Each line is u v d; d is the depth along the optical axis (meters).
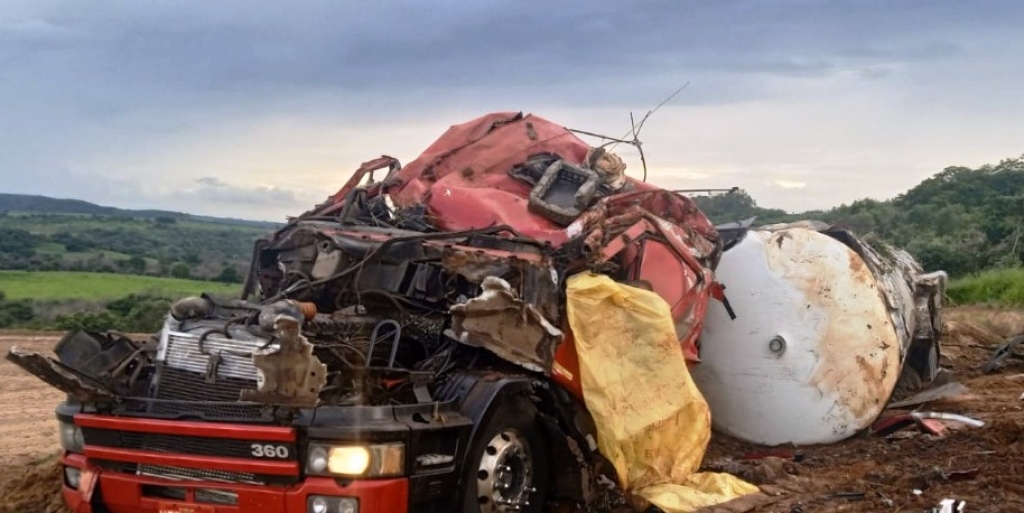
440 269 6.67
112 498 5.64
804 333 8.74
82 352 6.17
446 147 9.23
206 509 5.33
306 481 5.15
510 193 8.40
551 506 6.68
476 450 5.73
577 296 6.54
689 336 7.89
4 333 17.97
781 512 6.46
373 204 8.22
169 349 5.90
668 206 8.77
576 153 9.16
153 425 5.47
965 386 12.24
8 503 6.97
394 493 5.18
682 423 6.87
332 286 6.73
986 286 28.02
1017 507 6.16
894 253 11.23
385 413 5.30
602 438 6.39
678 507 6.38
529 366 5.96
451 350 6.32
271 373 5.04
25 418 10.63
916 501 6.57
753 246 9.09
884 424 9.27
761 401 8.78
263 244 7.62
